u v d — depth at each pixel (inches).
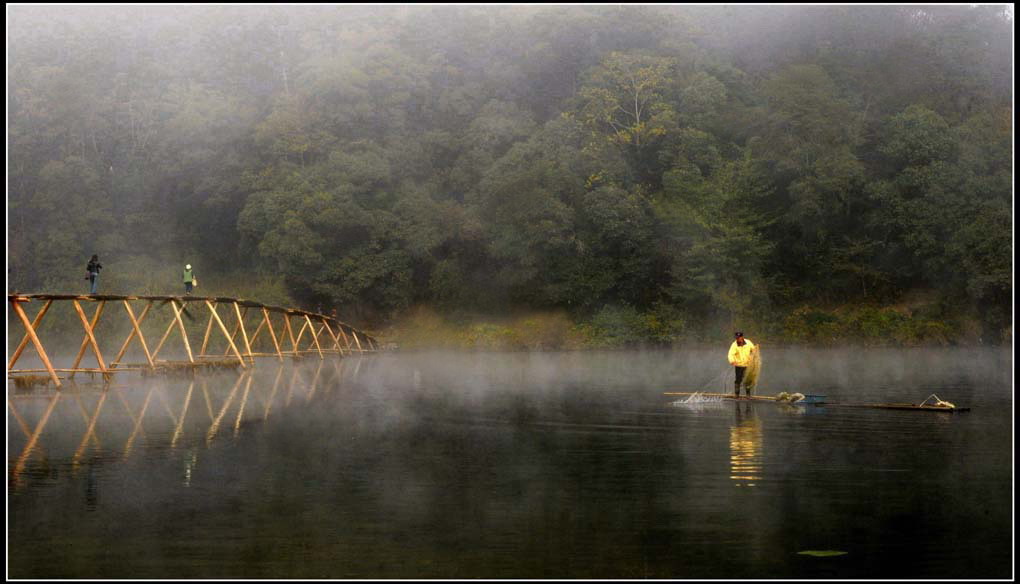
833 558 396.8
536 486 540.7
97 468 600.4
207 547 418.6
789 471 579.2
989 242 2362.2
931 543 419.2
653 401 1058.1
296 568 387.5
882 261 2684.5
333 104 3102.9
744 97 3048.7
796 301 2706.7
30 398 1092.5
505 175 2650.1
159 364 1448.1
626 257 2687.0
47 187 2979.8
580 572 380.8
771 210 2733.8
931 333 2440.9
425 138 3112.7
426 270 2861.7
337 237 2780.5
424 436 754.8
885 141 2714.1
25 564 394.6
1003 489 520.7
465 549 413.1
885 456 630.5
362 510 484.1
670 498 505.7
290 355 1975.9
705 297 2564.0
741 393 1165.7
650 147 2891.2
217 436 753.0
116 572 383.6
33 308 2610.7
